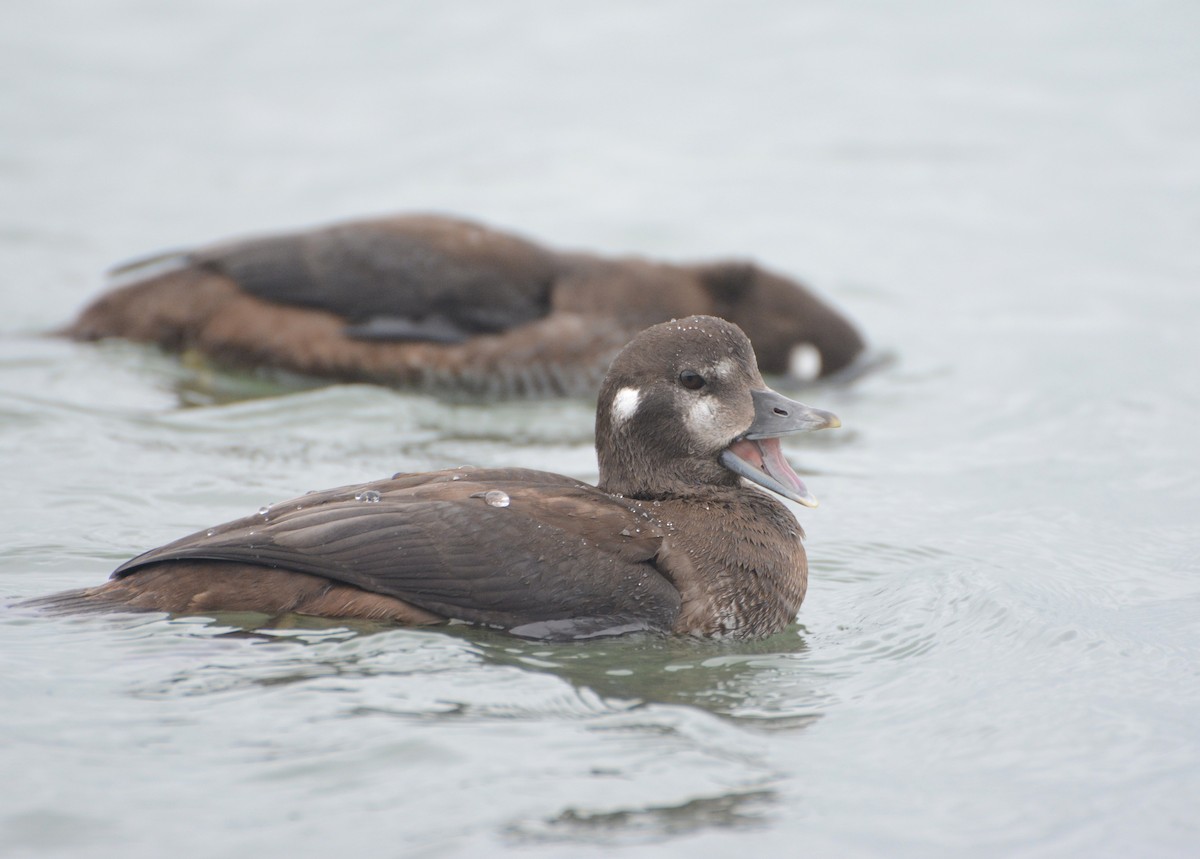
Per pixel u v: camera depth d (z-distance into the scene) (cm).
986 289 1741
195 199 1977
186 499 1061
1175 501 1130
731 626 877
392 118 2292
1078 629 882
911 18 2703
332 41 2566
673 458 947
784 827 650
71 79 2377
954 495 1158
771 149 2230
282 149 2170
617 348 1409
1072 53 2552
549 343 1398
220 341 1407
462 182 2070
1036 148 2214
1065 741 738
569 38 2605
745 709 771
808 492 924
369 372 1396
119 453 1158
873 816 664
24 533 970
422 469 1161
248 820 632
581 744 711
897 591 956
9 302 1592
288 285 1403
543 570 837
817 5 2756
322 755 684
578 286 1435
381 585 816
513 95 2388
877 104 2372
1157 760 719
